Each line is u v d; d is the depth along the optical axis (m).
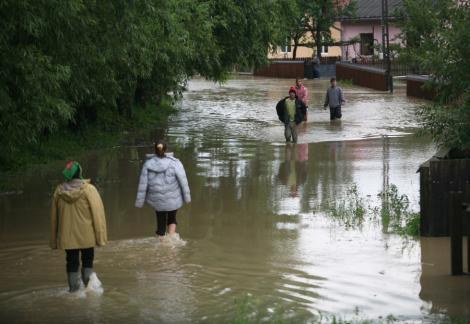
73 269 13.00
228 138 34.12
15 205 20.14
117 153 29.50
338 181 22.98
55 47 20.72
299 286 13.24
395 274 13.86
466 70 17.70
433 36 18.72
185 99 56.47
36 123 20.25
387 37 63.22
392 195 20.53
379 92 62.12
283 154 28.92
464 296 12.55
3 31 18.09
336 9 89.06
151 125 39.25
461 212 13.69
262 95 60.09
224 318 11.69
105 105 36.38
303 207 19.50
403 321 11.32
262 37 42.03
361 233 16.88
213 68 41.19
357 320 11.40
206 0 37.03
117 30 22.36
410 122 39.25
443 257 14.92
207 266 14.52
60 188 12.82
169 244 16.11
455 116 17.50
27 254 15.56
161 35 27.53
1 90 19.02
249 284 13.38
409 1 33.09
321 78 85.06
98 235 12.82
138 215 18.81
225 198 20.69
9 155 25.17
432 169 16.33
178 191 16.34
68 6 18.58
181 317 11.75
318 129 36.88
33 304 12.44
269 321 11.48
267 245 15.97
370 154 28.47
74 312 12.03
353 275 13.83
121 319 11.68
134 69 28.78
